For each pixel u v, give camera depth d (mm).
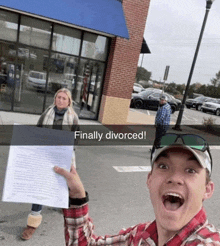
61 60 9578
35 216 2996
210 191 888
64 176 1130
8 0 7270
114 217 3805
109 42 9930
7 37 8805
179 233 800
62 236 3186
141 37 9844
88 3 8617
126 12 9414
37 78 9414
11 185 1034
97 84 10211
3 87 9070
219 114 25156
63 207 1058
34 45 9156
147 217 3951
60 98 3049
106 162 6215
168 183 841
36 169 1101
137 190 4891
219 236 773
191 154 835
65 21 7867
